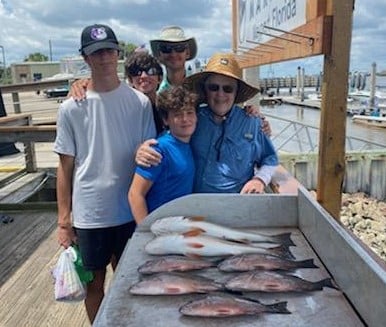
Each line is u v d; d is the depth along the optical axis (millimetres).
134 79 2533
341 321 1048
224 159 2002
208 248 1429
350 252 1116
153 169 1825
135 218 1812
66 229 2219
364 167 8258
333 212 1645
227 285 1206
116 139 2074
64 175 2156
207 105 2072
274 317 1069
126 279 1282
